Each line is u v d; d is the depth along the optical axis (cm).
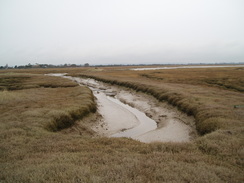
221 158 779
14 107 1820
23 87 4009
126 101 2958
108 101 2955
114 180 552
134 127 1730
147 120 1961
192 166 666
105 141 1017
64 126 1491
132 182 532
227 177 591
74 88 3591
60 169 614
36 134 1108
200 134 1368
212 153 840
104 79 5972
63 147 899
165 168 630
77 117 1702
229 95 2489
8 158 757
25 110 1680
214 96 2400
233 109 1631
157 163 683
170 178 564
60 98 2438
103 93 3884
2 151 843
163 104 2455
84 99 2333
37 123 1291
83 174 569
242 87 3388
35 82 4900
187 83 4334
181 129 1565
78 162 688
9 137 1029
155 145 943
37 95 2678
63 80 5594
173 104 2275
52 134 1144
